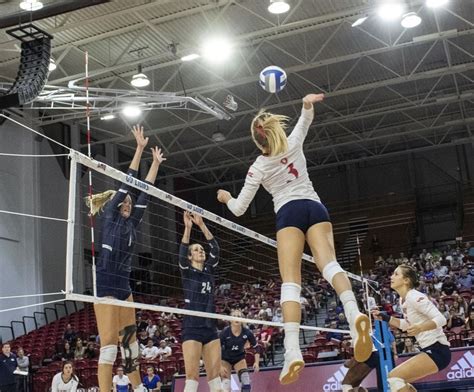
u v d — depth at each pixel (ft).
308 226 13.15
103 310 17.04
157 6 55.88
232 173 108.27
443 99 78.64
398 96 84.12
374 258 92.79
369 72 75.92
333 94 73.00
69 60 65.57
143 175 96.78
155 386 47.14
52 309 74.79
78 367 55.36
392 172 104.27
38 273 73.10
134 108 62.75
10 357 47.21
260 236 21.79
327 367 32.91
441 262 79.10
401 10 52.31
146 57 64.28
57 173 79.41
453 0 59.72
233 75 71.26
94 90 58.70
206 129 88.74
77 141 81.87
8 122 72.43
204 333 21.93
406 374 18.70
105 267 17.22
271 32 60.90
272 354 54.95
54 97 58.59
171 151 95.14
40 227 74.59
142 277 82.94
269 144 13.34
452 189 100.27
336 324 54.54
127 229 17.85
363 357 11.94
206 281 22.38
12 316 69.31
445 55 73.05
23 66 38.65
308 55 69.56
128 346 17.72
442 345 18.95
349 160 100.58
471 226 92.48
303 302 62.54
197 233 78.02
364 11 57.88
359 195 105.09
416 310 19.25
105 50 63.93
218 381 22.03
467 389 30.45
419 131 88.53
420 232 100.17
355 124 91.45
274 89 15.42
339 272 12.57
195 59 65.98
